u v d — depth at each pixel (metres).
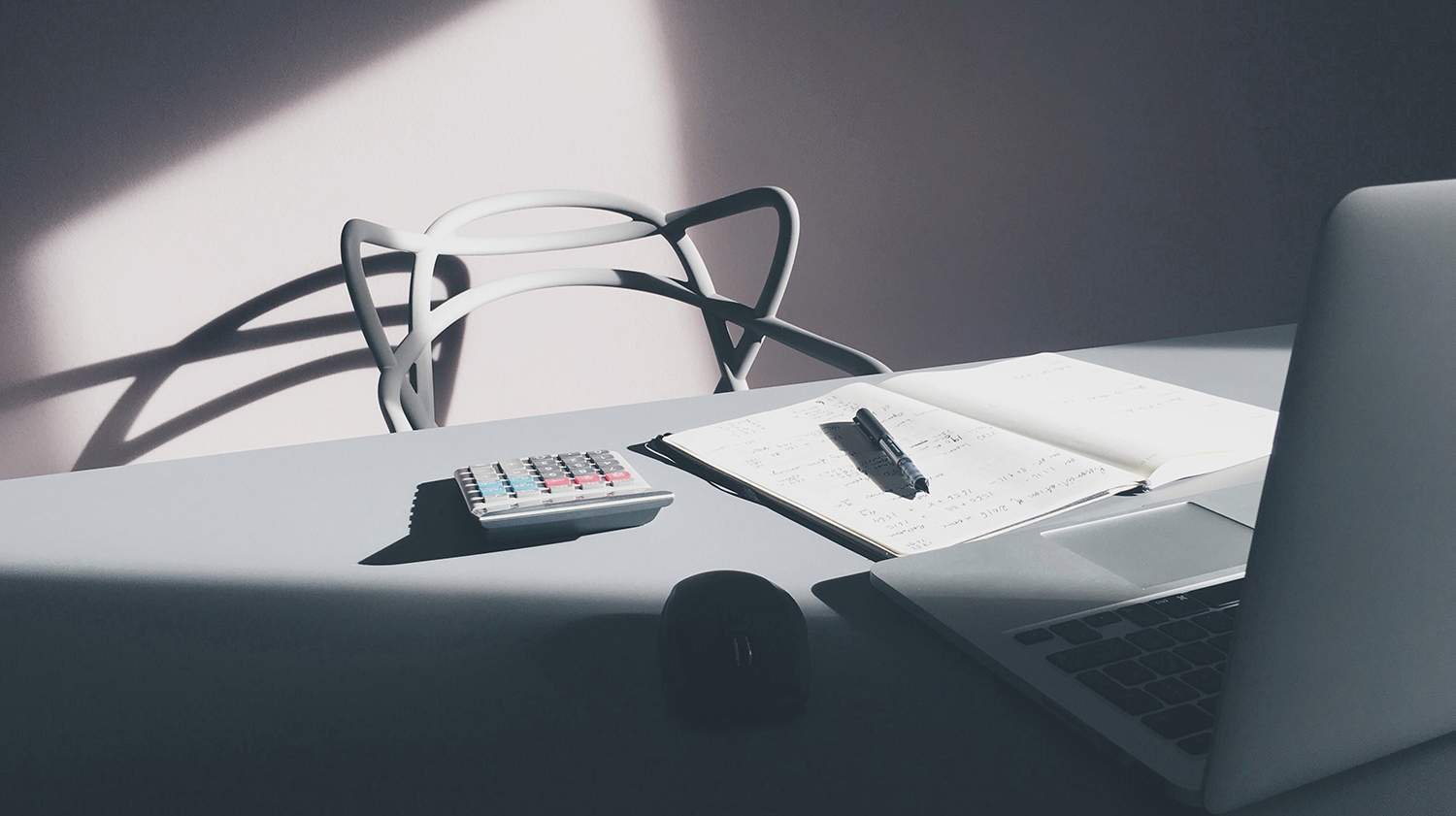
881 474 0.62
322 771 0.35
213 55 1.39
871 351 1.83
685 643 0.39
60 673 0.42
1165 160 1.97
